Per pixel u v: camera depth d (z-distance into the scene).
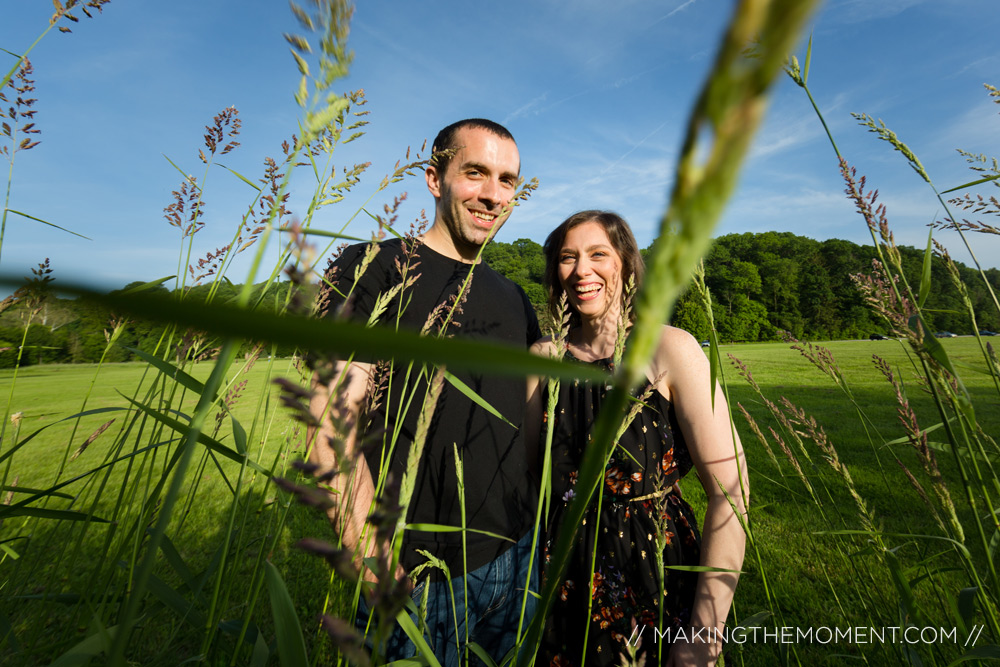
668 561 2.11
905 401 1.62
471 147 2.47
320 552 0.42
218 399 1.32
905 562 3.08
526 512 2.48
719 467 2.07
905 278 1.55
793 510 4.83
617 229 2.52
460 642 2.13
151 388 1.51
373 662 0.43
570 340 2.70
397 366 2.05
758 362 22.34
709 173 0.10
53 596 1.32
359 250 2.31
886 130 1.73
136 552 1.15
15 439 1.84
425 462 2.12
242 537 1.40
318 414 1.05
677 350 2.23
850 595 3.29
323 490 0.47
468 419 2.25
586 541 2.23
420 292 2.30
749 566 3.94
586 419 2.38
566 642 2.22
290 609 0.66
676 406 2.24
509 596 2.32
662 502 1.52
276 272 0.96
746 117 0.09
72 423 7.78
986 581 1.62
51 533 1.74
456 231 2.54
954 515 1.53
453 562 2.13
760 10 0.07
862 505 1.75
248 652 1.28
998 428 5.97
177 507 2.99
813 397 11.74
